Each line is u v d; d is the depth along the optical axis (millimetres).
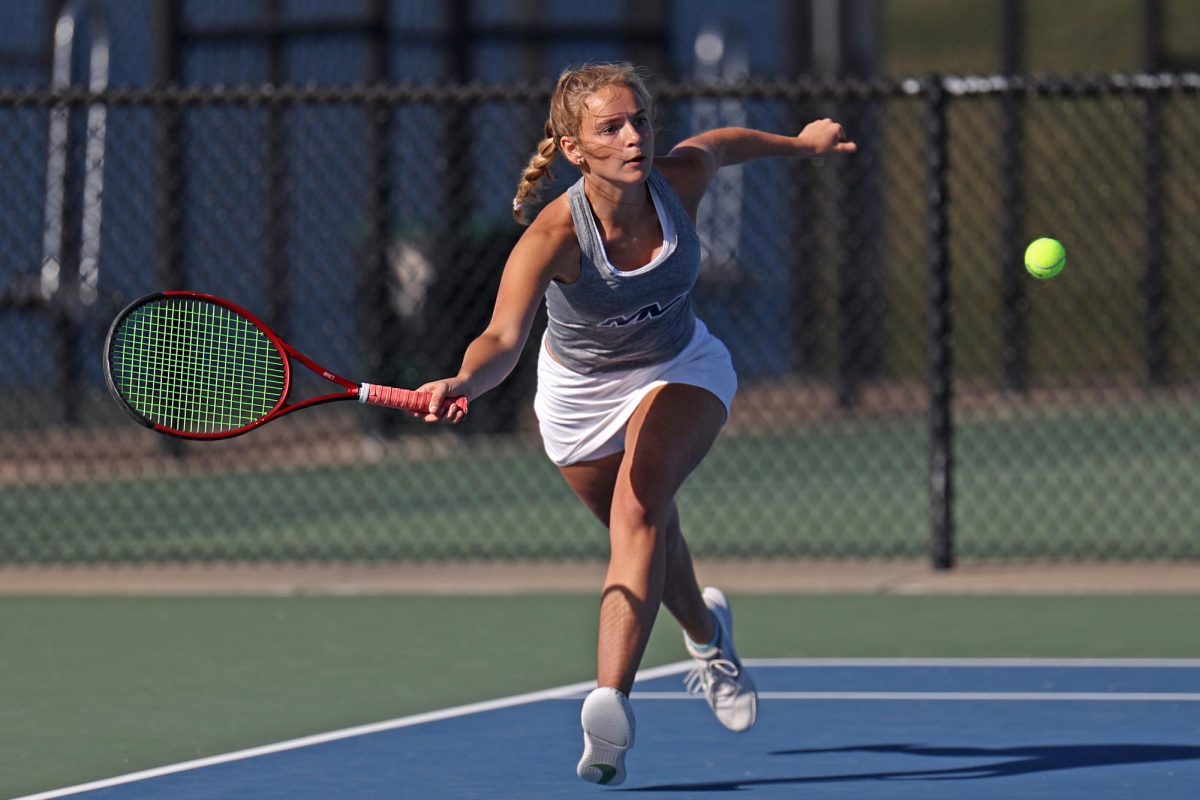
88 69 43000
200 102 25438
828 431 44719
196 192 40250
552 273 13023
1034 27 53812
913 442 42469
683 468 13602
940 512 25188
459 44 44750
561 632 21422
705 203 49312
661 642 20547
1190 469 37500
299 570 26109
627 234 13344
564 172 42625
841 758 15086
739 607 22953
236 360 14008
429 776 14648
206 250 40094
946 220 24828
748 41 52938
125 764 15305
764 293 48469
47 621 22406
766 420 45750
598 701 12625
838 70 52219
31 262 41406
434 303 39688
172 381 13984
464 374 12258
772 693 17828
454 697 17953
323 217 40500
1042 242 15594
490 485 35781
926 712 16875
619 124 12891
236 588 24703
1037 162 49906
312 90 25344
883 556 26688
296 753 15547
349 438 41406
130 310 13477
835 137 15180
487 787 14266
